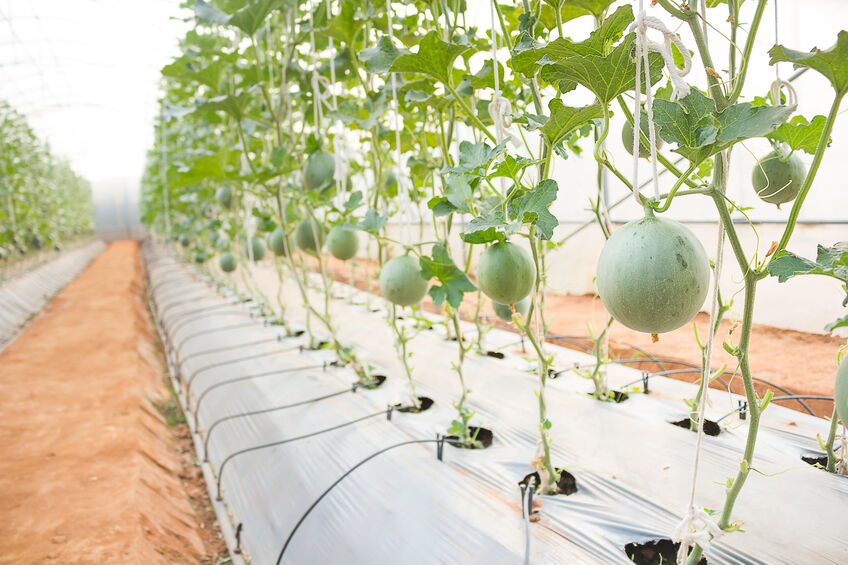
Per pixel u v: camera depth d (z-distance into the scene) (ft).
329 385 10.87
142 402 16.03
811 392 11.37
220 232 25.49
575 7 6.36
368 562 5.92
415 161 9.02
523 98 8.95
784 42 14.83
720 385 11.53
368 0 9.01
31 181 43.68
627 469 6.75
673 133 3.56
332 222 9.66
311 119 12.94
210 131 16.61
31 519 9.41
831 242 15.26
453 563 5.43
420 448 7.70
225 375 13.25
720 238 3.70
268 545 7.43
